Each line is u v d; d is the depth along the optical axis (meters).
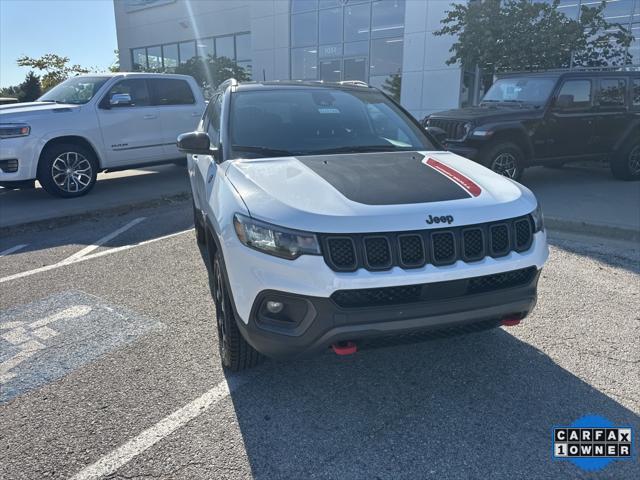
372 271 2.44
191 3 23.88
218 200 3.04
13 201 8.09
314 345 2.49
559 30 10.43
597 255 5.25
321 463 2.39
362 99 4.36
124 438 2.57
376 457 2.43
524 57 10.80
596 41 11.14
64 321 3.90
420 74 16.45
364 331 2.45
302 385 3.03
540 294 4.27
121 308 4.12
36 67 28.38
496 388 2.96
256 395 2.93
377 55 17.78
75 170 8.21
